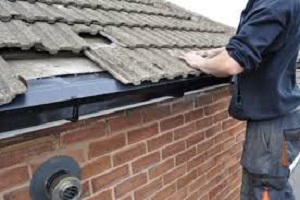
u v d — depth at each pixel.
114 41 2.38
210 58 2.36
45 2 2.66
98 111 1.98
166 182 2.85
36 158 1.93
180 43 2.88
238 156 4.06
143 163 2.59
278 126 2.53
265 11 2.16
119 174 2.41
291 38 2.37
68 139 2.06
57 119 1.69
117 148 2.37
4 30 1.92
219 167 3.65
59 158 2.02
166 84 2.13
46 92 1.55
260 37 2.15
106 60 1.97
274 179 2.58
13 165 1.84
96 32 2.44
